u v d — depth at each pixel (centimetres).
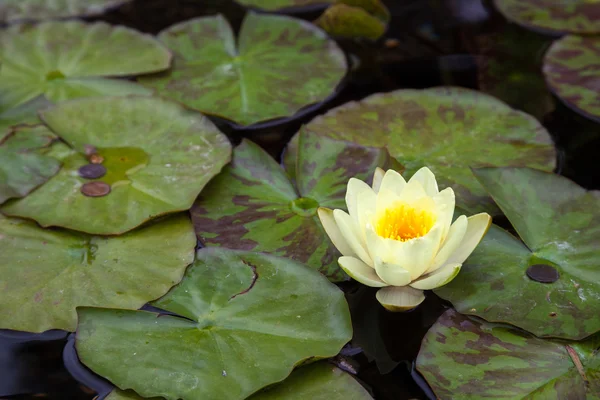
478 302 152
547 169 163
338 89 174
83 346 150
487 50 179
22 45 178
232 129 169
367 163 162
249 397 148
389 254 150
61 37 179
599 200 157
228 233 157
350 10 179
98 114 167
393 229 153
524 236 155
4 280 154
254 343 150
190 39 180
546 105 171
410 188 153
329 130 167
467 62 178
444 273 150
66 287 154
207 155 163
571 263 154
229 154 163
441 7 187
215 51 178
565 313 151
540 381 148
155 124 167
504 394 147
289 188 161
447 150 165
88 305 153
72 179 161
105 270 155
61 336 152
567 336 150
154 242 157
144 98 169
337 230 154
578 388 148
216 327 151
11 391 149
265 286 153
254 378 148
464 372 149
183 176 161
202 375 148
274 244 157
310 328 151
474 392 148
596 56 175
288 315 151
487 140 166
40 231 158
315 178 161
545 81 174
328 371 149
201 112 170
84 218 158
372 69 177
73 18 186
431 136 166
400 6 188
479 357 149
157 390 148
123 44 179
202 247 157
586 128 168
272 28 181
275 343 150
